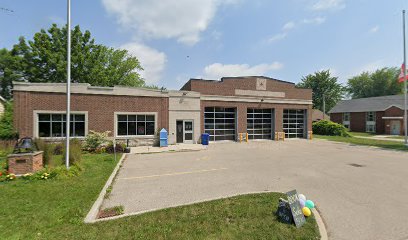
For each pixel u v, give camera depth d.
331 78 60.38
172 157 13.43
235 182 8.09
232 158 13.15
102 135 15.64
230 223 4.69
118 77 34.84
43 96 15.21
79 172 8.90
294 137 25.86
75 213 5.03
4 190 6.61
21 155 8.24
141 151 15.27
